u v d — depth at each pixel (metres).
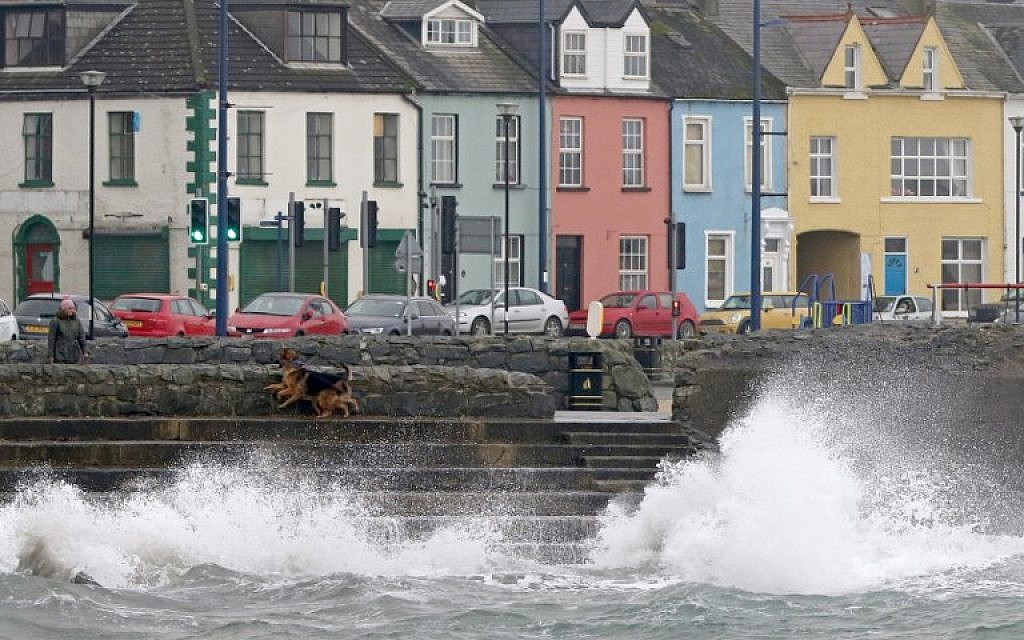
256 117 163.12
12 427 75.12
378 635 57.66
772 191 188.62
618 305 170.50
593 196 179.75
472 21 177.38
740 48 193.62
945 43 199.38
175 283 160.50
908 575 68.50
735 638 58.31
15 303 163.75
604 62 180.88
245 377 78.50
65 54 163.50
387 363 89.25
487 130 174.38
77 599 61.38
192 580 65.25
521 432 78.81
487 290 165.25
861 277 193.00
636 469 76.50
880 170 194.25
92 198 133.50
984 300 196.75
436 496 73.19
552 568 68.44
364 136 167.12
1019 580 67.31
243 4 166.00
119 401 77.62
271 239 162.62
